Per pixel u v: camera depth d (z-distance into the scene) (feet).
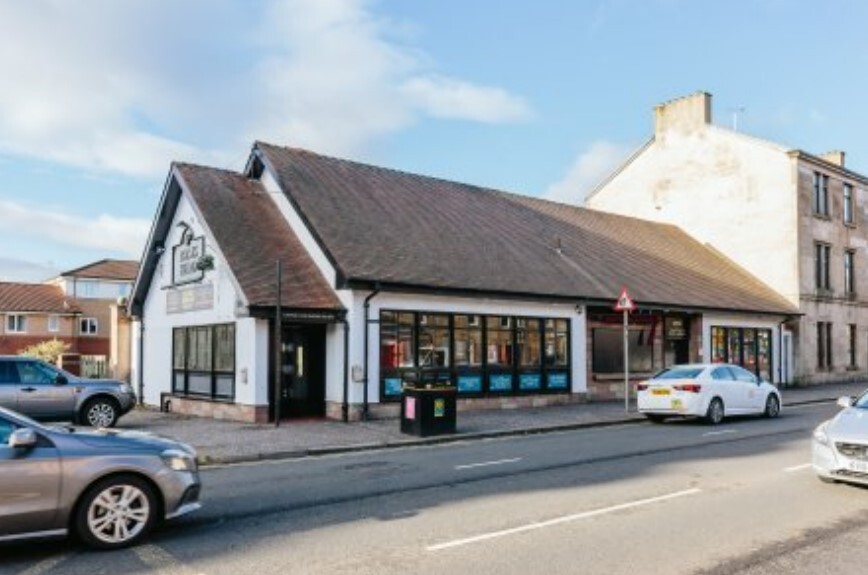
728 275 101.55
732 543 22.45
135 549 22.54
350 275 56.70
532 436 51.37
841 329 111.24
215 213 63.82
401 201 76.59
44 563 21.26
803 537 23.08
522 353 68.80
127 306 79.66
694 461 38.17
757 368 96.02
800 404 77.77
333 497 30.04
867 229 119.03
